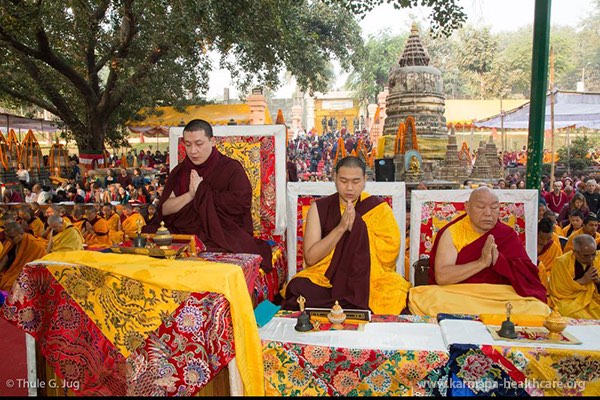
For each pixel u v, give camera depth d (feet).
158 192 46.88
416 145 36.50
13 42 49.55
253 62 61.05
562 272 14.48
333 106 180.14
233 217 12.89
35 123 78.74
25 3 43.91
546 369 8.56
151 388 8.42
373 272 12.11
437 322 10.34
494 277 11.78
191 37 44.93
